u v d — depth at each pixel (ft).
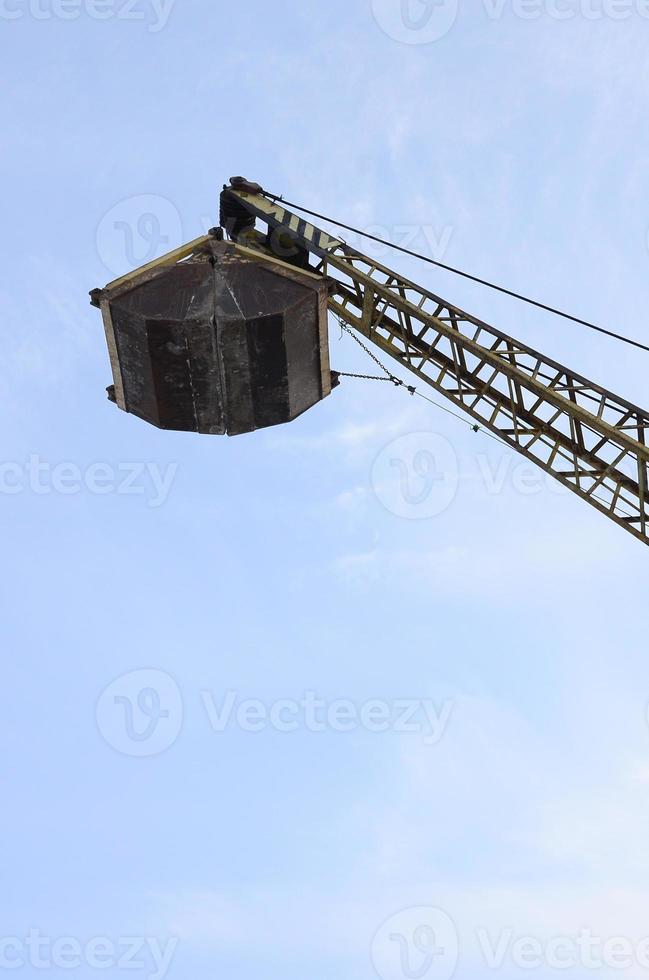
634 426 80.53
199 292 75.31
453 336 83.20
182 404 77.87
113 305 75.77
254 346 75.66
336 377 81.56
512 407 83.10
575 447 82.38
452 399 85.05
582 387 81.20
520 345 82.48
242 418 78.84
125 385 79.25
